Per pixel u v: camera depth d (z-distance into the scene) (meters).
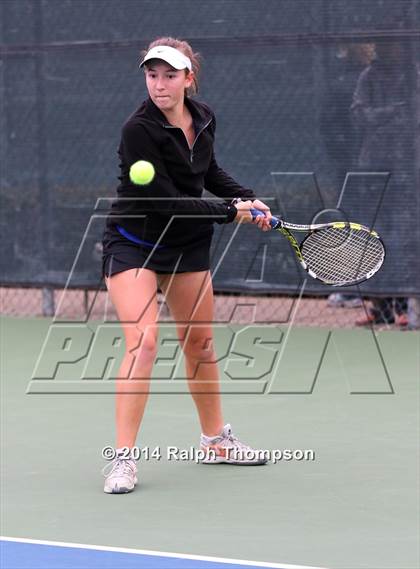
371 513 10.80
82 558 9.64
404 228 19.42
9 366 17.80
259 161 20.02
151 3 20.36
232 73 20.00
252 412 14.83
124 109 20.70
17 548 9.92
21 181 21.41
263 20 19.75
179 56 11.10
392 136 19.31
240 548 9.85
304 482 11.84
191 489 11.65
